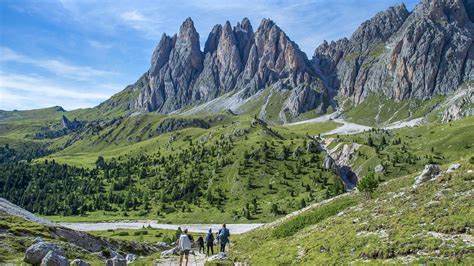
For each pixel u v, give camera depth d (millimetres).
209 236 53875
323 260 36469
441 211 37875
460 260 28359
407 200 46094
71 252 62969
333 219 52906
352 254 35750
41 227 73250
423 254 30953
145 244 96562
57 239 70812
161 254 63062
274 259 42969
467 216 34500
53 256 35375
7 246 56156
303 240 47562
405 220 38781
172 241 145625
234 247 66250
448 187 45281
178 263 49094
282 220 77250
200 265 46625
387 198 51969
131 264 51594
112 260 42250
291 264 39094
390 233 36906
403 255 32062
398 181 68375
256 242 64125
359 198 67625
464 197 39469
